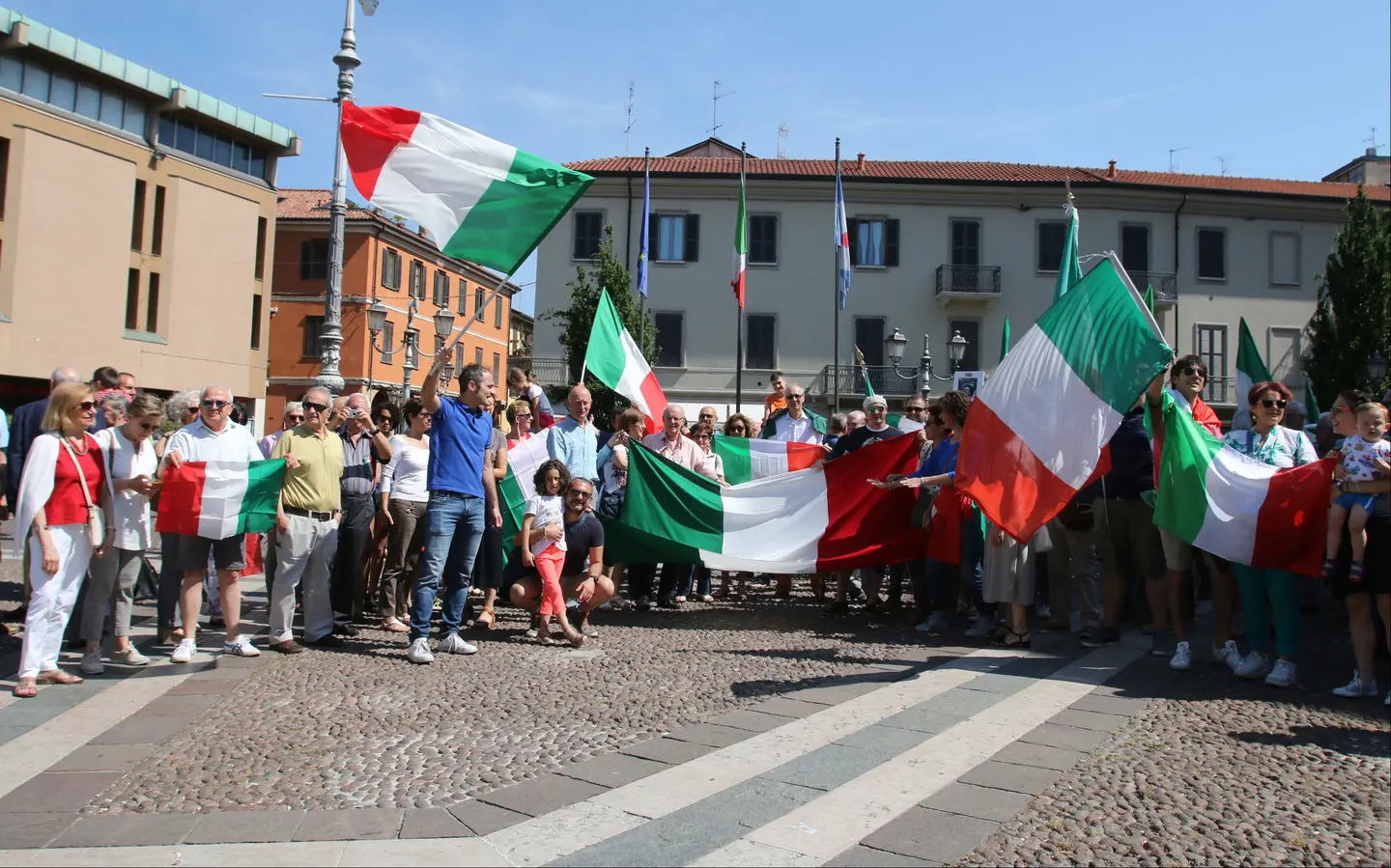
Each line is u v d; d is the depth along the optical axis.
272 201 36.50
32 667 6.08
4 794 4.37
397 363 46.34
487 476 8.36
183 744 5.13
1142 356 6.77
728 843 3.85
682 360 36.38
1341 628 8.60
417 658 7.19
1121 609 9.03
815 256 36.66
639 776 4.66
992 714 5.75
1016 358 7.28
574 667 7.07
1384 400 7.39
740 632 8.67
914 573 9.22
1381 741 5.20
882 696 6.21
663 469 9.84
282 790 4.46
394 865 3.63
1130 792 4.41
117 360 30.67
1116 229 37.25
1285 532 6.43
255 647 7.62
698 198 36.56
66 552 6.29
